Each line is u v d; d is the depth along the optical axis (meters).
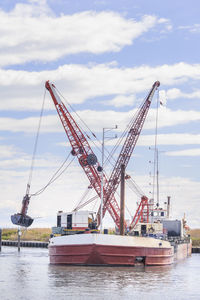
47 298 46.97
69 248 69.19
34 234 188.00
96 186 128.50
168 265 80.75
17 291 50.59
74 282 55.94
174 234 108.31
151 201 119.44
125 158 131.50
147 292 51.19
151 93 135.38
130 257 68.75
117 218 130.12
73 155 130.00
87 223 79.56
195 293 51.75
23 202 127.12
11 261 88.38
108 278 58.78
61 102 130.25
